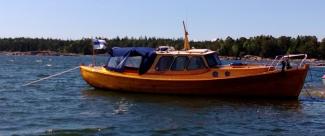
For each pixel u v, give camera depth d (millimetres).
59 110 21969
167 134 16719
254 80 25406
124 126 17969
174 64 26719
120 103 24406
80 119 19406
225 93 26016
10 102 24625
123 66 28047
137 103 24391
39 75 49500
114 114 20891
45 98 26688
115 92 28625
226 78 25609
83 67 30328
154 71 27094
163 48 27562
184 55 26500
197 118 20000
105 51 32312
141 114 20953
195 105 23703
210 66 26266
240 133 17000
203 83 25906
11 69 63719
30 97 27125
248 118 20109
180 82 26266
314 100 26031
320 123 19125
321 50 153125
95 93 28594
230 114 21125
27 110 21781
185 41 28391
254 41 138250
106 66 28953
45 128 17391
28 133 16516
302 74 25125
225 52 111438
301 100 25906
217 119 19781
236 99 25797
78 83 38125
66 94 28750
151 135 16500
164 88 26750
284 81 25250
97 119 19469
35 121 18812
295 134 16906
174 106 23375
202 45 117625
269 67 25844
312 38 158250
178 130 17375
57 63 100500
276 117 20453
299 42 154500
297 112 21844
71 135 16312
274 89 25469
